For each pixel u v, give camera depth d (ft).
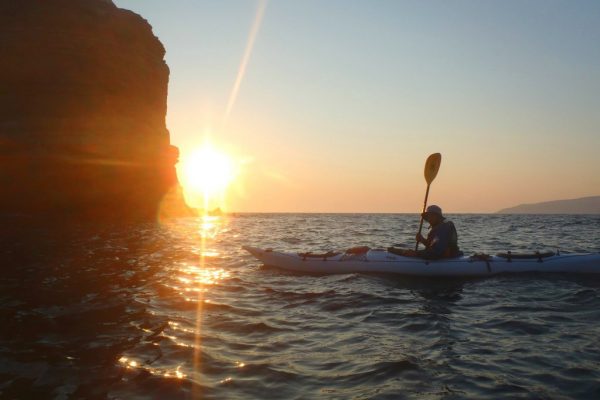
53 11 81.66
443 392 10.68
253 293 22.18
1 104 76.89
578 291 21.67
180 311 18.49
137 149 89.76
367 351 13.62
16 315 17.46
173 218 110.52
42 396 10.52
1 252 35.86
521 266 25.99
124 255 35.68
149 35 99.66
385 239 56.39
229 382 11.30
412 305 19.58
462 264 25.77
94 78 83.61
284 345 14.25
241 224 108.88
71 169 80.84
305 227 92.48
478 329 15.92
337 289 22.91
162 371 11.99
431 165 30.22
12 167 76.69
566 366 12.18
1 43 77.71
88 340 14.56
